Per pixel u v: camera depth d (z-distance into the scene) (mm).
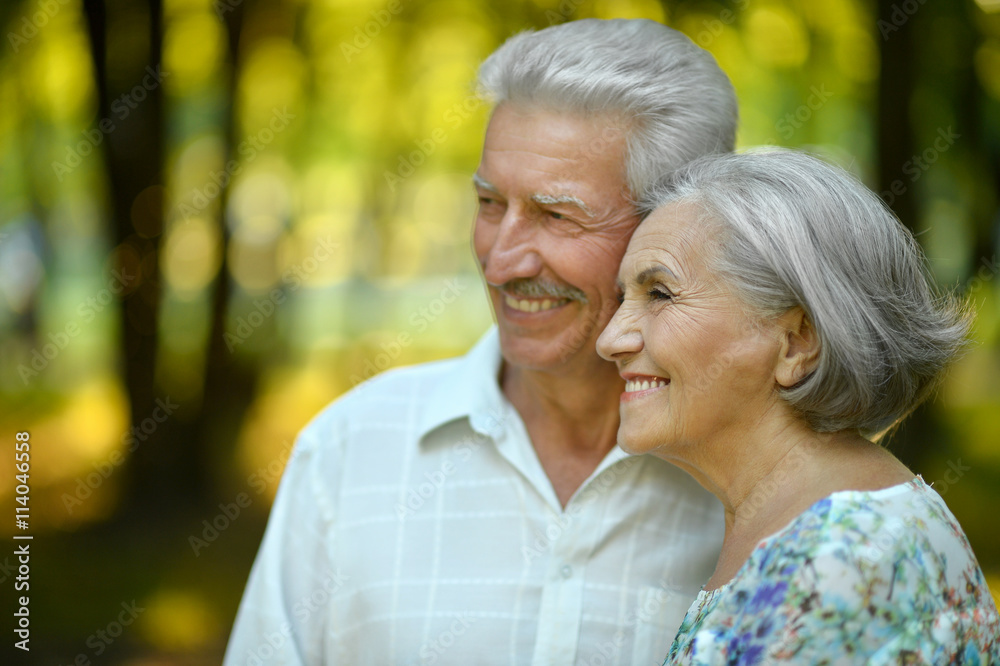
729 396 1221
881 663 996
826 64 6836
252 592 1726
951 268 6977
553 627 1523
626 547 1555
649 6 5766
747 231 1187
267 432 7684
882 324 1187
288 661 1649
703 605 1163
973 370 8391
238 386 6914
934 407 6230
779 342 1198
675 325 1228
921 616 1022
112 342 6688
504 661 1543
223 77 6668
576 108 1460
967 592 1089
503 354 1591
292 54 7465
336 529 1684
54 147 8203
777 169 1239
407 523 1646
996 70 6699
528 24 7066
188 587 5109
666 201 1306
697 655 1081
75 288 9930
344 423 1763
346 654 1649
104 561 5402
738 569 1175
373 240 9922
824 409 1184
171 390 6609
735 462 1257
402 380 1806
